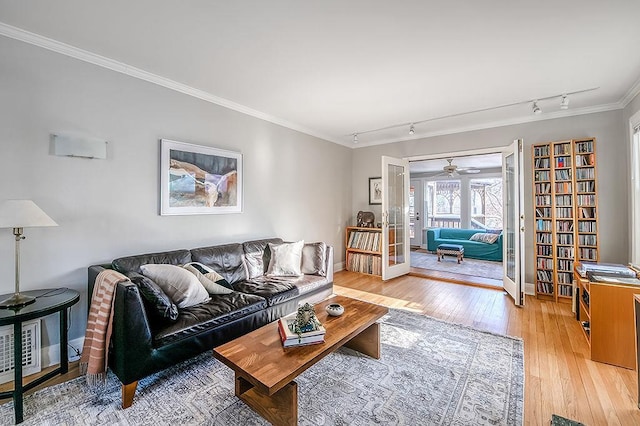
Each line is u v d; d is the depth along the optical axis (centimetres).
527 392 188
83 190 240
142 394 185
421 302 365
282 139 425
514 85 301
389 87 308
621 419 164
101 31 210
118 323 177
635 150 314
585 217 354
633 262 314
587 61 251
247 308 245
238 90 317
